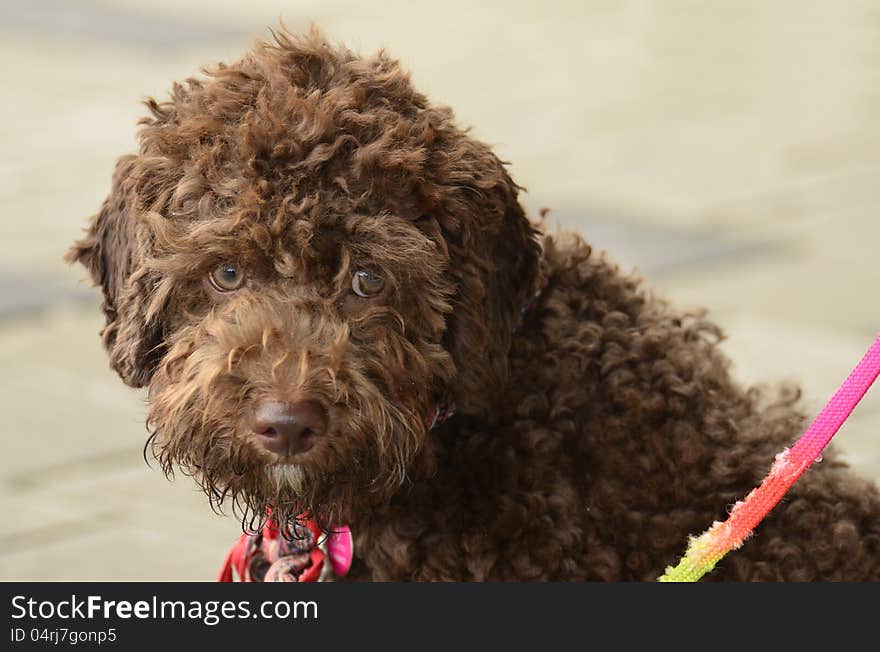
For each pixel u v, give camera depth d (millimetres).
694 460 7949
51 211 20625
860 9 36156
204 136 7312
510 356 8055
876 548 8031
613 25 34562
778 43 32469
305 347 6984
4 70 28969
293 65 7508
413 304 7289
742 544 7883
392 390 7160
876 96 27516
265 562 8758
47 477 13219
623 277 8633
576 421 8016
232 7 35219
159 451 7570
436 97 27469
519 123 25578
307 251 7012
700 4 37156
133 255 7910
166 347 7645
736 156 23406
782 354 15648
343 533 8070
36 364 15602
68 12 34344
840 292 17516
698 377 8188
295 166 7059
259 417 6891
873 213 20531
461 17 35156
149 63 29375
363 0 37062
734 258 18656
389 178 7148
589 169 22625
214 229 7086
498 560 7898
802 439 7031
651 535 7891
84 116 25781
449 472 7969
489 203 7512
